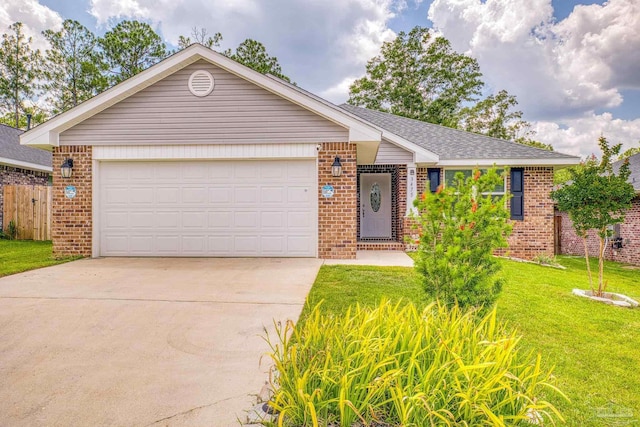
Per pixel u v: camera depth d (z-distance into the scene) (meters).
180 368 3.34
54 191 9.12
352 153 8.92
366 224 13.38
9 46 31.03
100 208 9.23
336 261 8.72
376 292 5.79
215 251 9.19
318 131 8.93
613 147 6.62
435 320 3.02
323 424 2.22
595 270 11.37
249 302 5.25
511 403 2.30
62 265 8.05
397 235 12.72
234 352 3.67
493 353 2.57
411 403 2.16
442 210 4.22
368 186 13.38
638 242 13.91
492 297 3.98
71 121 8.91
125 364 3.41
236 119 8.96
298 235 9.12
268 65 30.77
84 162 9.09
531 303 5.70
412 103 30.69
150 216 9.22
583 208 6.66
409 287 6.11
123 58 30.03
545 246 11.82
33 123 32.09
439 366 2.36
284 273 7.21
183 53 8.74
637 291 7.67
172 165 9.21
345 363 2.39
